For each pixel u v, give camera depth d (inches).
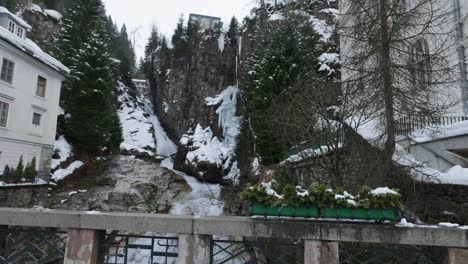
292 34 677.3
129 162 987.9
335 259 117.7
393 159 241.0
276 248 138.7
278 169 356.8
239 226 121.3
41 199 611.5
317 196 122.7
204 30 1483.8
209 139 1145.4
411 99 230.1
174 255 128.5
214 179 938.7
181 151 1116.5
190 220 123.4
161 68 1711.4
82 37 1047.6
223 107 1196.5
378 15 235.3
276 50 654.5
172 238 130.1
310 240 119.9
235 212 624.7
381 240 117.0
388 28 235.5
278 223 120.7
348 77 282.2
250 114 649.6
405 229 117.3
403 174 231.3
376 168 224.4
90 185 767.1
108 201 682.8
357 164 243.6
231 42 1387.8
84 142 879.1
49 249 136.0
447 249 117.5
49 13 1321.4
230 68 1338.6
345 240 117.9
